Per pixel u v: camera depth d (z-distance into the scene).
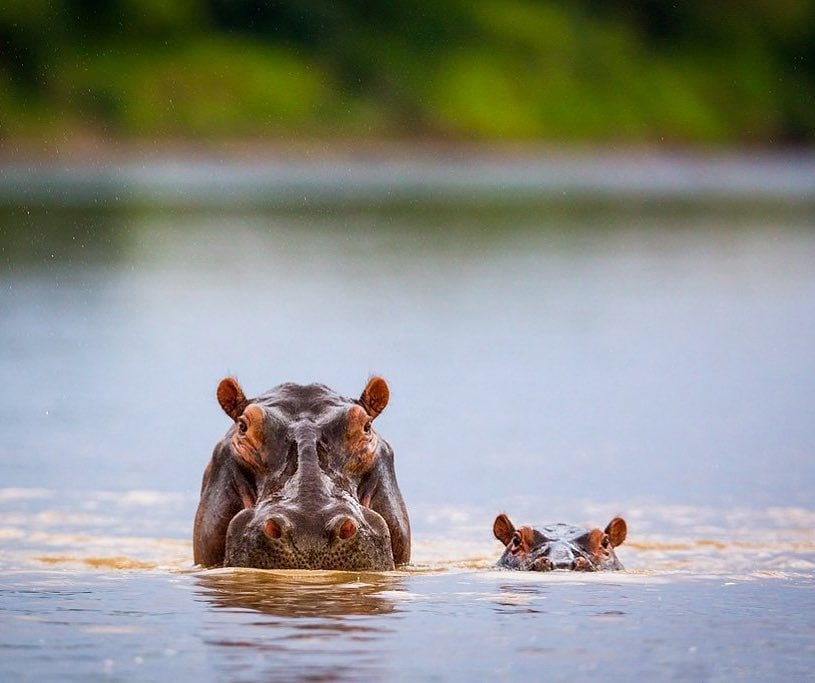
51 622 33.06
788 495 58.97
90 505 56.41
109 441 69.62
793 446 69.44
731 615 34.75
